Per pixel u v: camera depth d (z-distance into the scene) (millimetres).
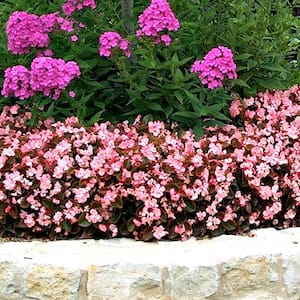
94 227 2459
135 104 2832
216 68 2631
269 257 2328
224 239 2455
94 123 2756
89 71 2908
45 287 2248
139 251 2342
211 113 2748
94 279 2244
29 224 2461
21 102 2846
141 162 2477
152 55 2719
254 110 2959
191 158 2494
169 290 2264
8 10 3168
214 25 2990
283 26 3076
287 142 2693
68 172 2471
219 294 2293
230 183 2508
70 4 2812
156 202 2428
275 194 2551
